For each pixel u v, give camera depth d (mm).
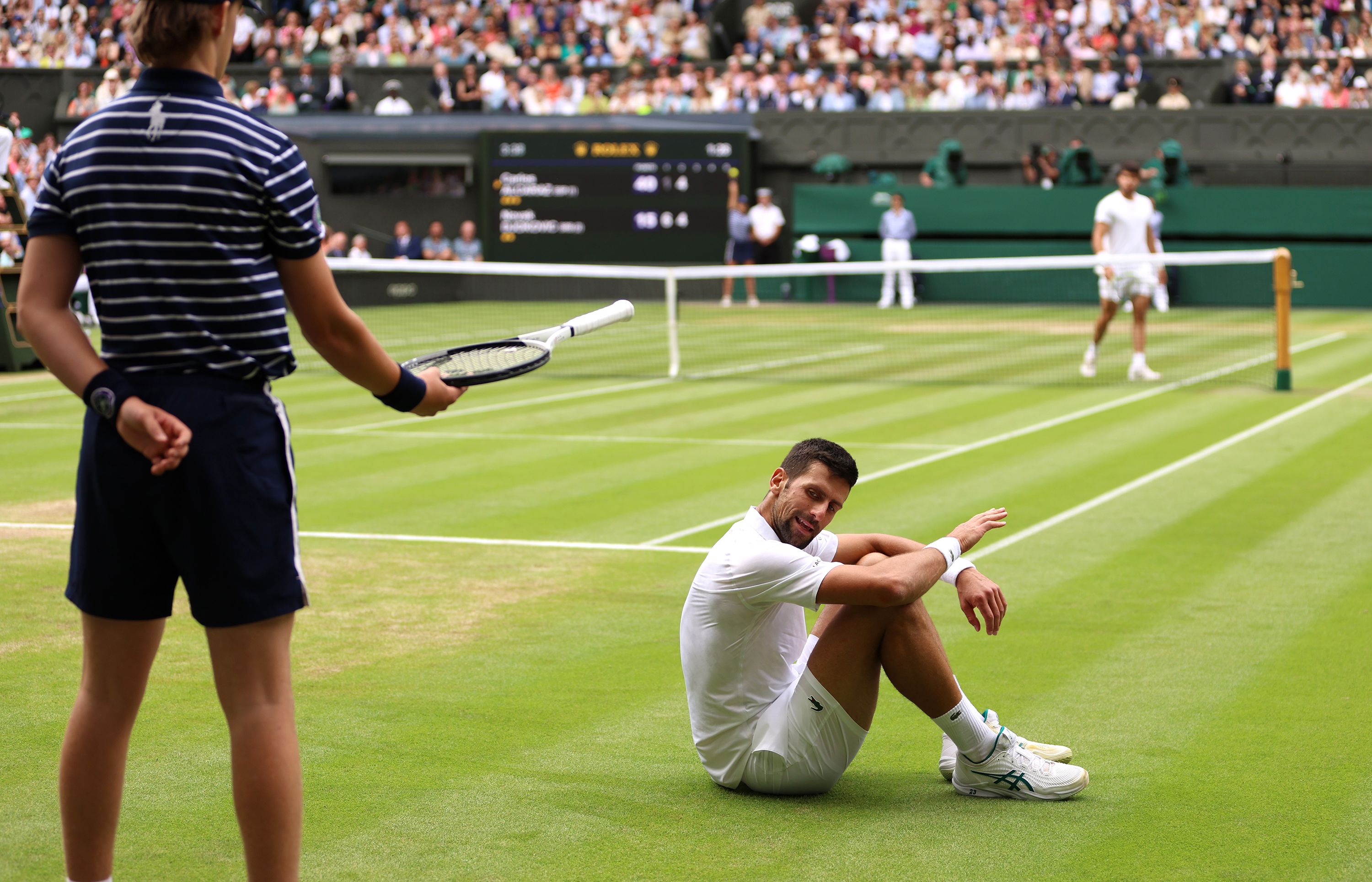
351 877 3555
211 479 2840
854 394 14875
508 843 3791
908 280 27094
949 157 27969
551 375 17000
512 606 6547
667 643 5930
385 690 5230
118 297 2820
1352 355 18281
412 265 16516
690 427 12539
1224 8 29625
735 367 17859
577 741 4676
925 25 29984
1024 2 29844
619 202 28594
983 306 27375
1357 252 26359
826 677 3994
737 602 3969
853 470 4016
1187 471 10094
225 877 3553
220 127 2818
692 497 9289
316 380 16281
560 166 28453
